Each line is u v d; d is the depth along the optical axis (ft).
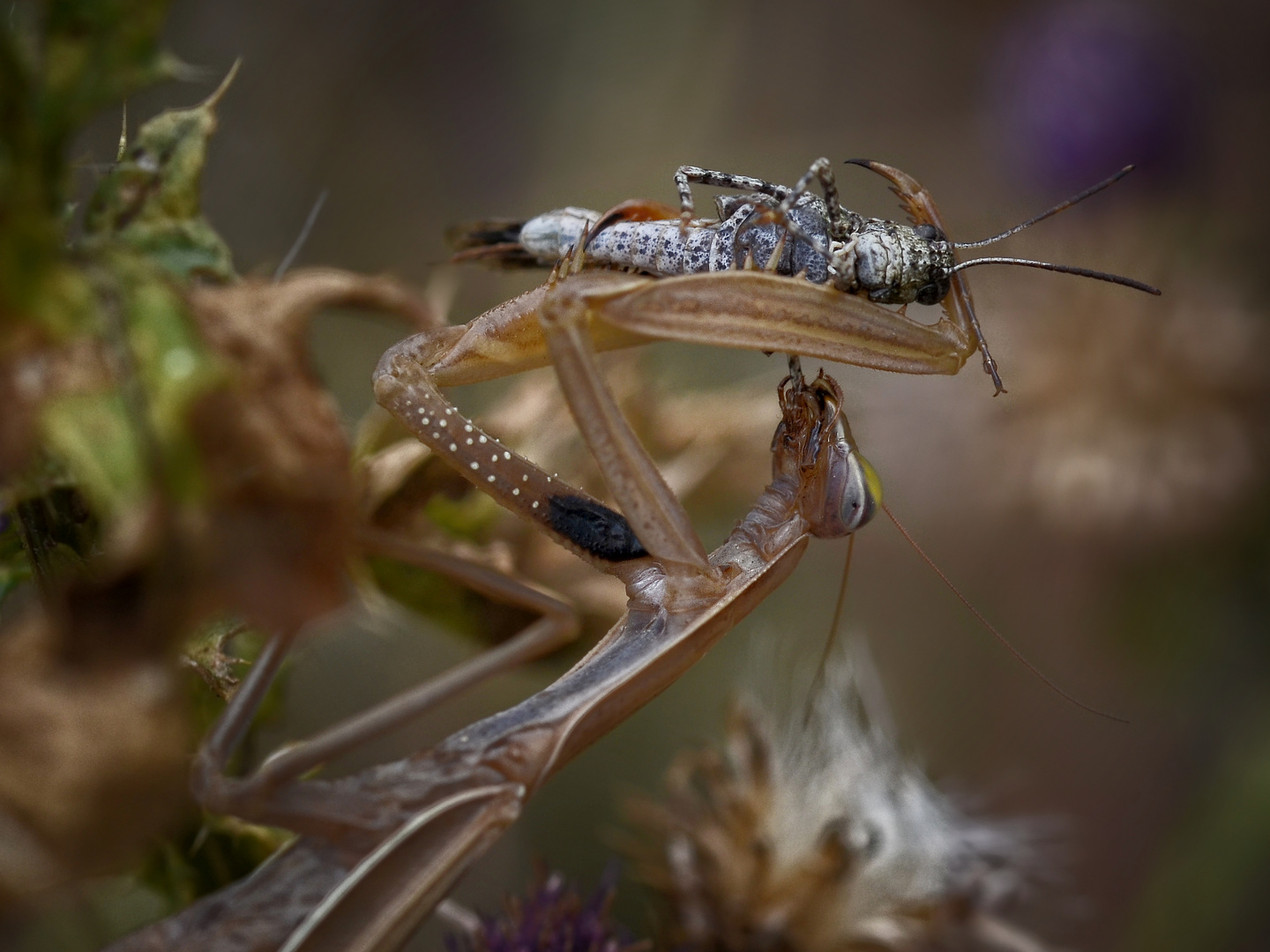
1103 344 0.65
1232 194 0.72
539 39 0.88
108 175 0.42
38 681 0.40
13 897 0.40
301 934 0.42
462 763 0.43
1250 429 0.66
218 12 0.74
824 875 0.52
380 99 0.80
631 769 0.67
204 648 0.44
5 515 0.44
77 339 0.40
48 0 0.40
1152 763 0.68
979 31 0.91
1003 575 0.71
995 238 0.47
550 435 0.49
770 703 0.56
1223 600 0.67
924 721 0.72
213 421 0.40
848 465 0.45
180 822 0.43
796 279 0.44
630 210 0.46
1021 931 0.56
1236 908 0.63
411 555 0.43
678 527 0.44
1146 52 0.69
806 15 0.95
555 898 0.49
